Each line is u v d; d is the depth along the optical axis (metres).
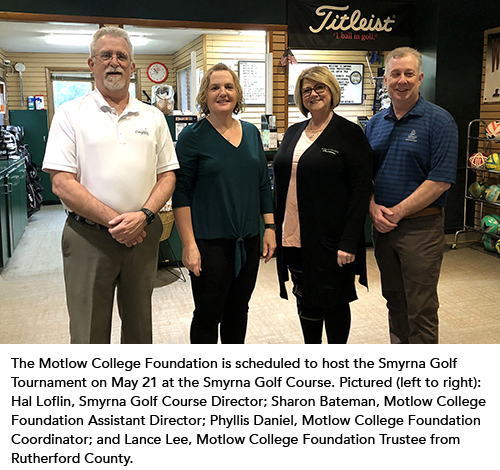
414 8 6.44
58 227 7.21
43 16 5.26
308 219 2.40
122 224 2.04
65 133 2.04
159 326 3.64
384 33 6.40
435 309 2.53
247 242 2.42
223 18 5.82
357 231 2.35
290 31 6.11
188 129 2.35
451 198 6.41
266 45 6.21
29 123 9.21
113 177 2.06
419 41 6.43
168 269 5.07
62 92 10.74
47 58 10.37
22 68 10.15
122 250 2.16
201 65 8.26
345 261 2.35
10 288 4.54
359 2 6.26
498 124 5.64
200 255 2.34
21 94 10.30
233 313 2.50
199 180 2.33
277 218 2.58
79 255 2.13
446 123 2.38
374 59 8.72
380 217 2.49
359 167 2.35
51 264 5.34
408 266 2.49
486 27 6.25
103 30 2.08
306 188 2.38
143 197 2.14
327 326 2.55
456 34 6.15
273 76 6.16
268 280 4.73
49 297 4.29
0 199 5.19
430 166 2.44
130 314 2.26
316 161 2.34
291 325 3.62
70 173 2.06
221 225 2.33
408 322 2.63
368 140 2.61
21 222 6.48
